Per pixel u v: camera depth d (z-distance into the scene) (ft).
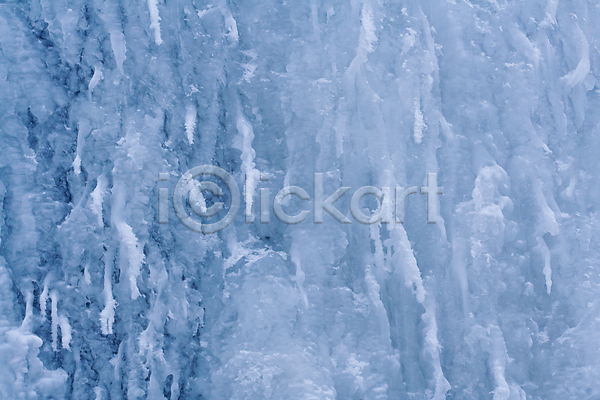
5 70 4.40
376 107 4.98
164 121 4.63
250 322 4.44
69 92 4.55
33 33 4.49
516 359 4.95
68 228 4.36
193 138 4.66
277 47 5.02
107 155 4.54
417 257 5.01
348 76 4.99
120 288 4.40
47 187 4.42
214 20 4.92
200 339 4.53
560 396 4.92
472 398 4.76
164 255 4.53
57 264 4.36
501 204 5.05
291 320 4.51
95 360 4.34
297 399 4.26
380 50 5.11
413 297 4.88
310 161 4.91
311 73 4.96
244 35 5.02
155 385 4.35
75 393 4.24
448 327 4.91
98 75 4.58
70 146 4.53
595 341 4.99
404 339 4.86
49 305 4.28
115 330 4.39
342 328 4.71
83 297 4.38
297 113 4.92
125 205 4.47
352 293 4.82
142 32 4.65
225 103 4.89
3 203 4.30
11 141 4.37
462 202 5.08
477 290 4.91
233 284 4.58
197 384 4.42
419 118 5.01
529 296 5.09
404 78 5.06
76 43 4.57
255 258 4.65
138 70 4.62
